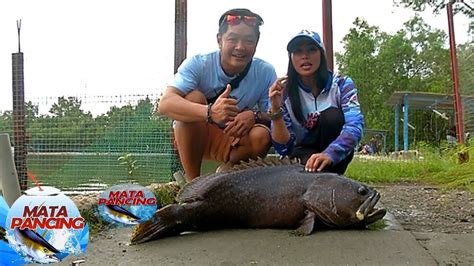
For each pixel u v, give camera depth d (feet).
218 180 6.43
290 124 7.71
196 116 7.18
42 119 12.73
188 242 5.83
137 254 5.37
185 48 11.44
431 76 81.05
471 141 15.52
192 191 6.40
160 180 11.23
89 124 12.32
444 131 53.62
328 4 14.25
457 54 19.84
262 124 7.72
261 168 6.66
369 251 5.29
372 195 6.23
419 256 5.10
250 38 7.34
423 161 17.39
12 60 12.89
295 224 6.38
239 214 6.46
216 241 5.83
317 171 6.59
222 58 7.51
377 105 80.48
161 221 6.04
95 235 6.18
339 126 7.41
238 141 7.72
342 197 6.15
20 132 12.66
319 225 6.39
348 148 6.96
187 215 6.20
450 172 13.61
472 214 8.00
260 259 5.10
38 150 12.60
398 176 15.93
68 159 12.25
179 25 11.44
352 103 7.38
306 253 5.26
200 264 4.99
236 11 7.29
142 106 11.87
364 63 82.33
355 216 6.12
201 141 7.93
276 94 7.04
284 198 6.38
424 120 55.77
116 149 11.87
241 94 7.75
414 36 83.20
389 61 81.56
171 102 7.34
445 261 4.94
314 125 7.61
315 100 7.63
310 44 7.33
